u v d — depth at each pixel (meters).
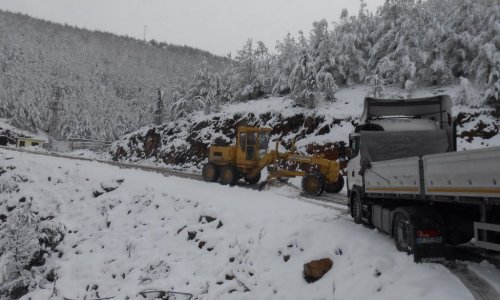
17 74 103.38
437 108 10.50
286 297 7.31
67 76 121.31
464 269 5.86
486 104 22.39
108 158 41.75
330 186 17.12
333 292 6.54
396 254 6.61
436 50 26.84
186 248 11.52
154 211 14.88
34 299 12.09
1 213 20.48
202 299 8.52
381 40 30.08
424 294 5.09
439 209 6.34
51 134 72.38
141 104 118.88
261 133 18.80
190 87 44.62
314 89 28.08
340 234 8.39
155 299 9.28
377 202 8.44
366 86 30.72
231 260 9.62
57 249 15.02
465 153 4.80
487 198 4.50
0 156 26.02
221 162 19.36
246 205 12.55
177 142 34.75
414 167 6.21
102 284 11.58
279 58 40.88
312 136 25.72
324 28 31.42
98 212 16.91
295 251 8.60
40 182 21.42
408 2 28.70
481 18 26.58
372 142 8.98
